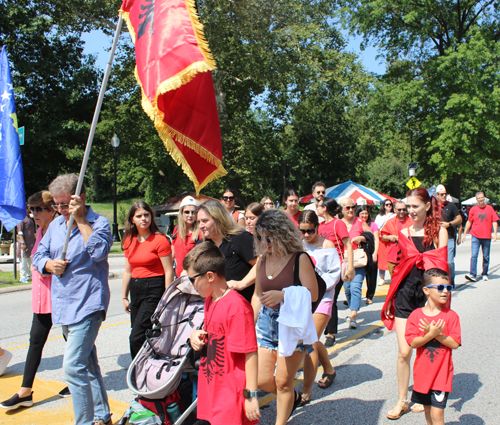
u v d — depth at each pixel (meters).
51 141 23.72
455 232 8.49
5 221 5.65
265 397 4.14
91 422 3.36
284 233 3.19
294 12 25.41
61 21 25.05
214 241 3.97
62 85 24.62
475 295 8.59
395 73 32.44
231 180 29.83
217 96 26.25
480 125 27.41
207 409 2.76
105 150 28.56
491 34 30.77
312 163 44.22
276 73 25.61
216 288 2.83
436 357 3.22
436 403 3.21
